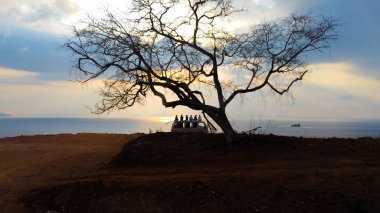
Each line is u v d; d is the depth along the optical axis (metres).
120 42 15.39
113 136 29.06
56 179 14.19
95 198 11.95
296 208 11.06
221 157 15.05
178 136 17.34
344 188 11.58
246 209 11.21
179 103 16.14
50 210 11.71
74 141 26.61
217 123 16.28
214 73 16.41
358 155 14.62
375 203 10.98
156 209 11.41
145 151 15.84
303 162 14.03
